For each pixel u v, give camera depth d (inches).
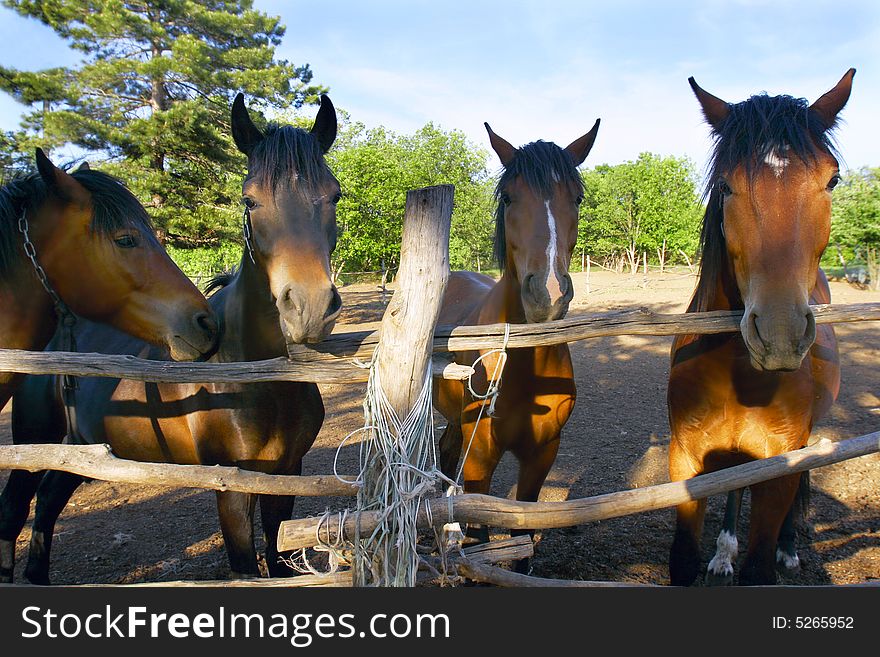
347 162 578.6
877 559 122.5
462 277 160.6
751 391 83.0
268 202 74.6
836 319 72.1
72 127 496.4
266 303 87.5
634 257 951.0
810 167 69.4
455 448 156.6
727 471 69.1
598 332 73.3
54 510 117.8
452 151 795.4
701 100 86.9
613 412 247.3
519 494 110.3
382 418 64.8
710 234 86.2
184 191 572.1
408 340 63.4
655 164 884.6
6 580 110.4
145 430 95.0
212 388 88.4
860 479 162.9
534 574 120.8
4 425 253.3
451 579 67.4
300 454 99.0
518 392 99.0
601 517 67.0
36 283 82.8
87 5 550.9
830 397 110.7
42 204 80.8
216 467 65.5
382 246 593.9
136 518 159.8
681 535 88.8
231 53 581.0
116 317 86.4
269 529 108.7
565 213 91.8
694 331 74.0
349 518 61.9
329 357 69.9
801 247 68.0
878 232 619.2
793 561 119.2
